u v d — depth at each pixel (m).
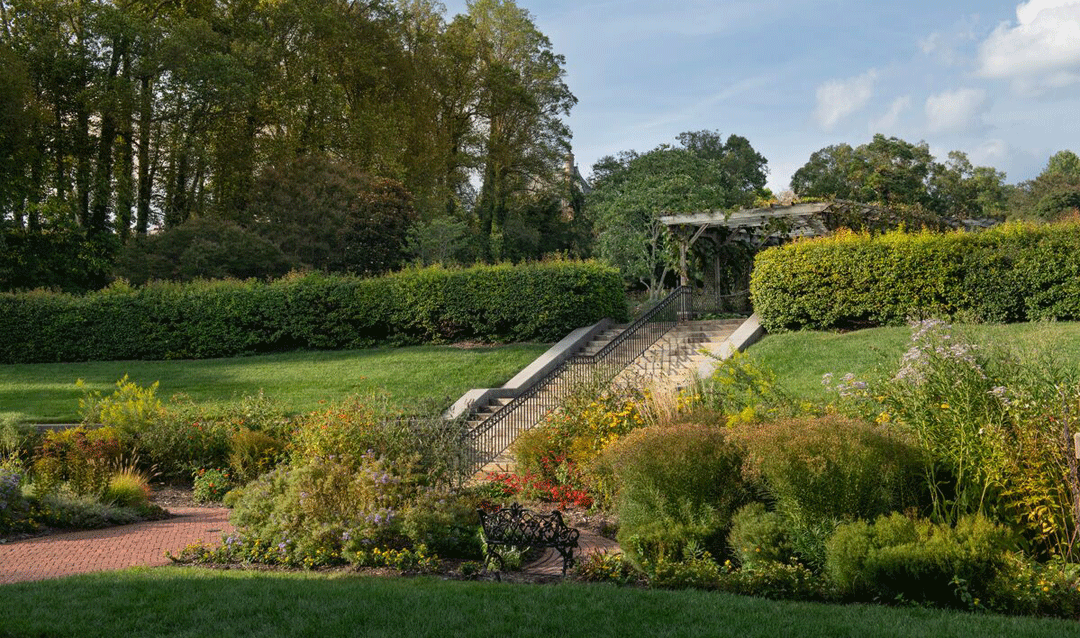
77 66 30.81
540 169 51.09
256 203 36.56
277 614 5.98
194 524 10.66
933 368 8.48
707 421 10.47
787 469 7.28
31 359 23.84
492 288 21.88
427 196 43.22
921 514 7.55
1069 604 6.16
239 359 22.72
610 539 9.12
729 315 22.34
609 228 36.88
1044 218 53.72
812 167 60.09
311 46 38.31
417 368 19.86
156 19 33.69
